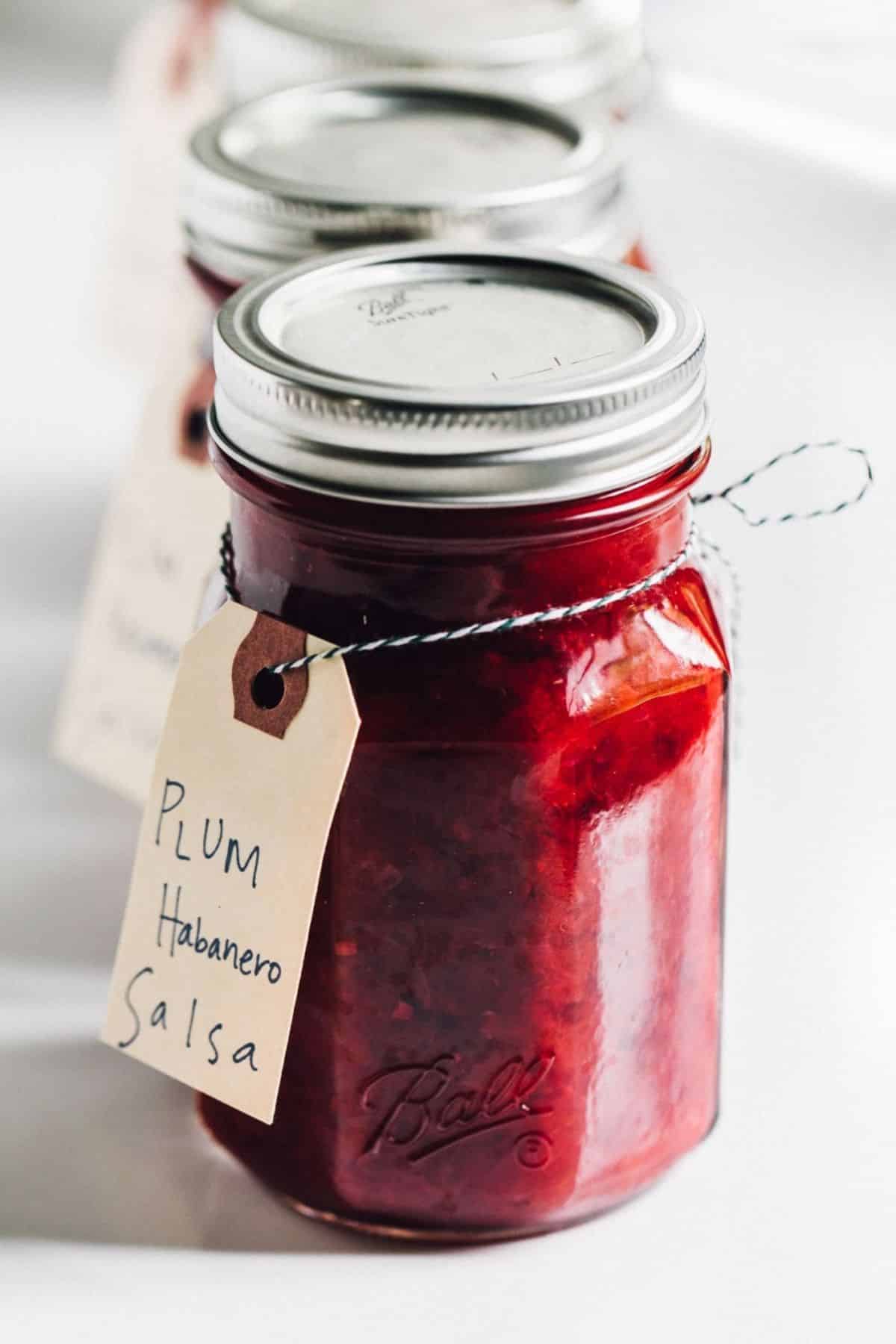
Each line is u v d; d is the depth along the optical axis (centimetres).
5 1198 50
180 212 57
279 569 46
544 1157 48
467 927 46
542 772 45
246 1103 47
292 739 46
